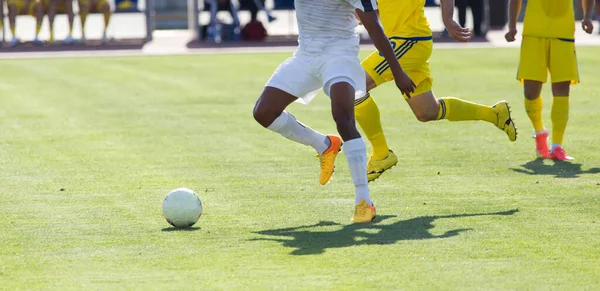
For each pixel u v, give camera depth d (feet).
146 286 49.44
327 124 115.96
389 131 108.27
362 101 74.95
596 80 156.46
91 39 256.11
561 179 79.00
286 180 80.74
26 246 58.80
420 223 63.62
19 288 49.55
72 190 77.71
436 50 219.00
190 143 102.17
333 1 65.10
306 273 51.37
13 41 241.76
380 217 66.03
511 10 91.04
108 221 65.87
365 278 50.16
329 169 70.79
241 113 126.21
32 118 123.85
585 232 59.98
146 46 240.12
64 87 160.35
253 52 221.46
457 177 80.89
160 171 86.07
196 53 221.46
